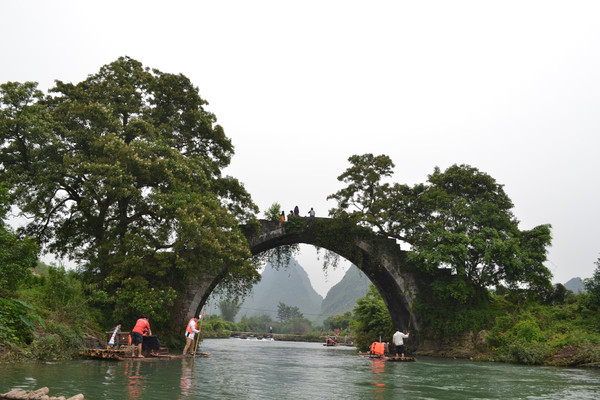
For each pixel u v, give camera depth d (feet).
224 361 69.51
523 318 106.73
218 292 112.37
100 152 85.61
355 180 122.52
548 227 115.24
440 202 116.98
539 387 45.80
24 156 86.28
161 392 31.91
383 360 87.97
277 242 125.39
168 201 83.15
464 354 109.40
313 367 64.64
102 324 79.46
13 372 39.06
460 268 111.45
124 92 92.32
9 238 58.44
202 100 106.63
